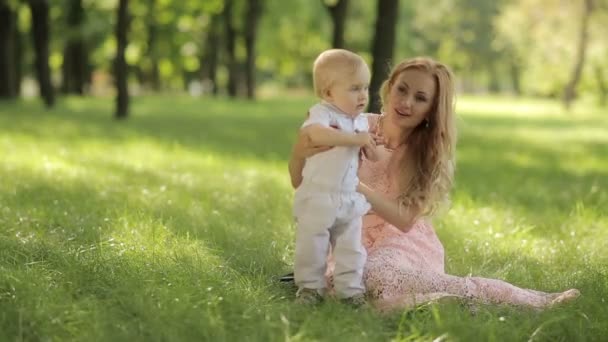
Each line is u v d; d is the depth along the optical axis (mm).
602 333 4762
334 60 5141
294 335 4492
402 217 5609
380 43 18062
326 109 5180
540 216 9359
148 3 48281
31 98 39375
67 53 45594
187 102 42938
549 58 49281
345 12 24531
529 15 48188
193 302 4891
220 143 18312
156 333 4406
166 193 9594
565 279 6254
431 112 5672
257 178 11664
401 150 5793
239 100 47719
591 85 52000
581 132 29312
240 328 4559
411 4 62000
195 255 6191
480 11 79438
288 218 8469
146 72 67750
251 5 46562
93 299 4945
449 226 8352
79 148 15367
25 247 6273
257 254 6555
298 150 5258
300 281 5340
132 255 6059
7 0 35375
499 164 16547
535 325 4887
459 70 85312
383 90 5863
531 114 44312
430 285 5273
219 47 56188
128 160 13641
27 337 4441
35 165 11977
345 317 4809
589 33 46562
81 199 8977
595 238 7914
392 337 4645
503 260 7023
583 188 12359
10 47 36062
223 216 8188
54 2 42500
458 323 4621
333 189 5156
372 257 5504
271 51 59656
